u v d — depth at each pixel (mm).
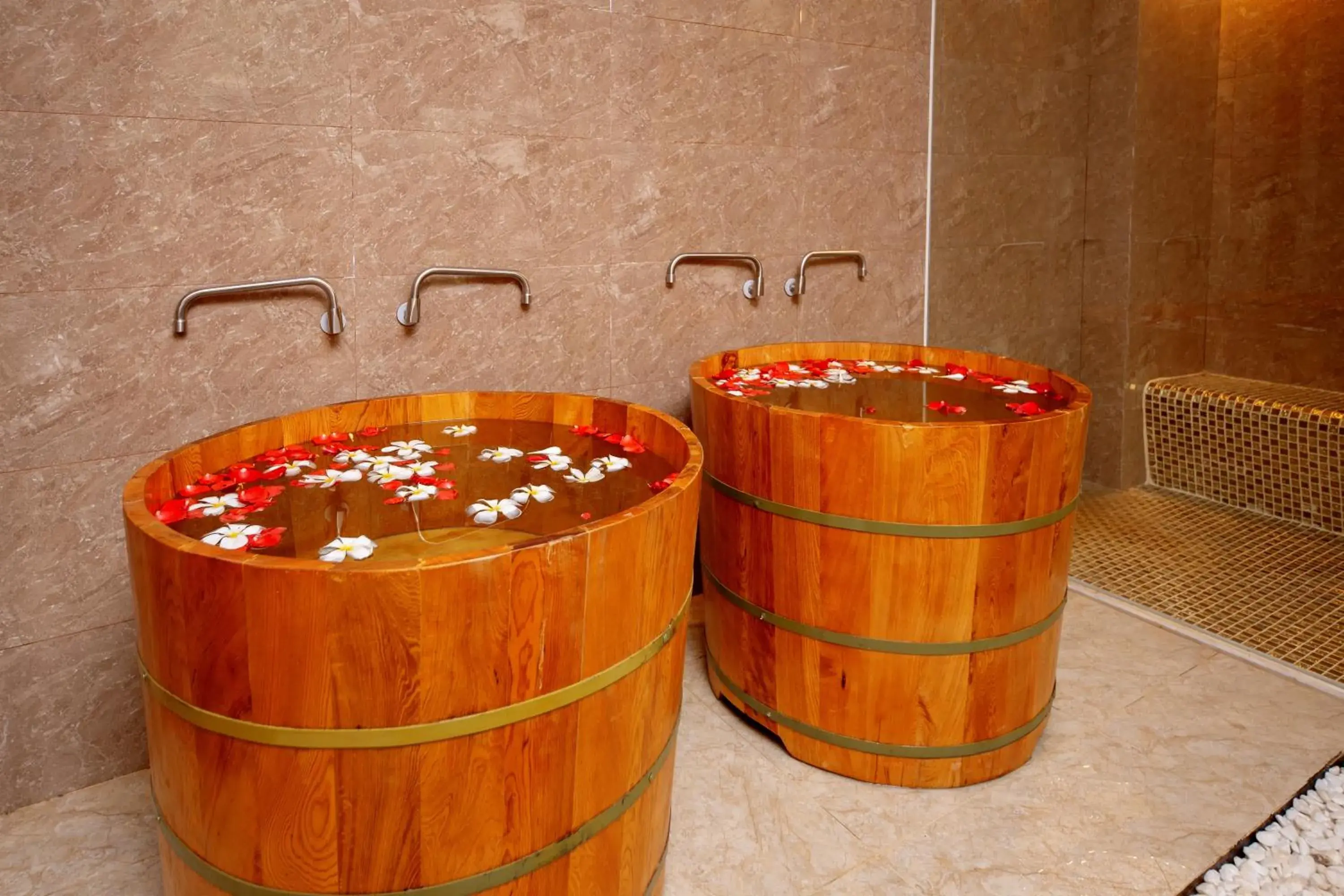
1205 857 1657
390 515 1364
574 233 2293
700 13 2396
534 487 1485
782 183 2643
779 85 2578
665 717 1375
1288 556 2807
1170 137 2830
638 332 2459
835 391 2189
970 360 2480
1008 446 1712
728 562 2045
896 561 1771
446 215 2098
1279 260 2701
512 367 2264
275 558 1034
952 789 1877
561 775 1189
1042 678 1919
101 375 1763
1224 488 2953
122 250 1745
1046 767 1943
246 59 1809
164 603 1087
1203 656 2412
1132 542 3047
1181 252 2842
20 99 1614
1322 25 2553
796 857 1677
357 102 1943
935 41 2850
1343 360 2623
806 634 1890
